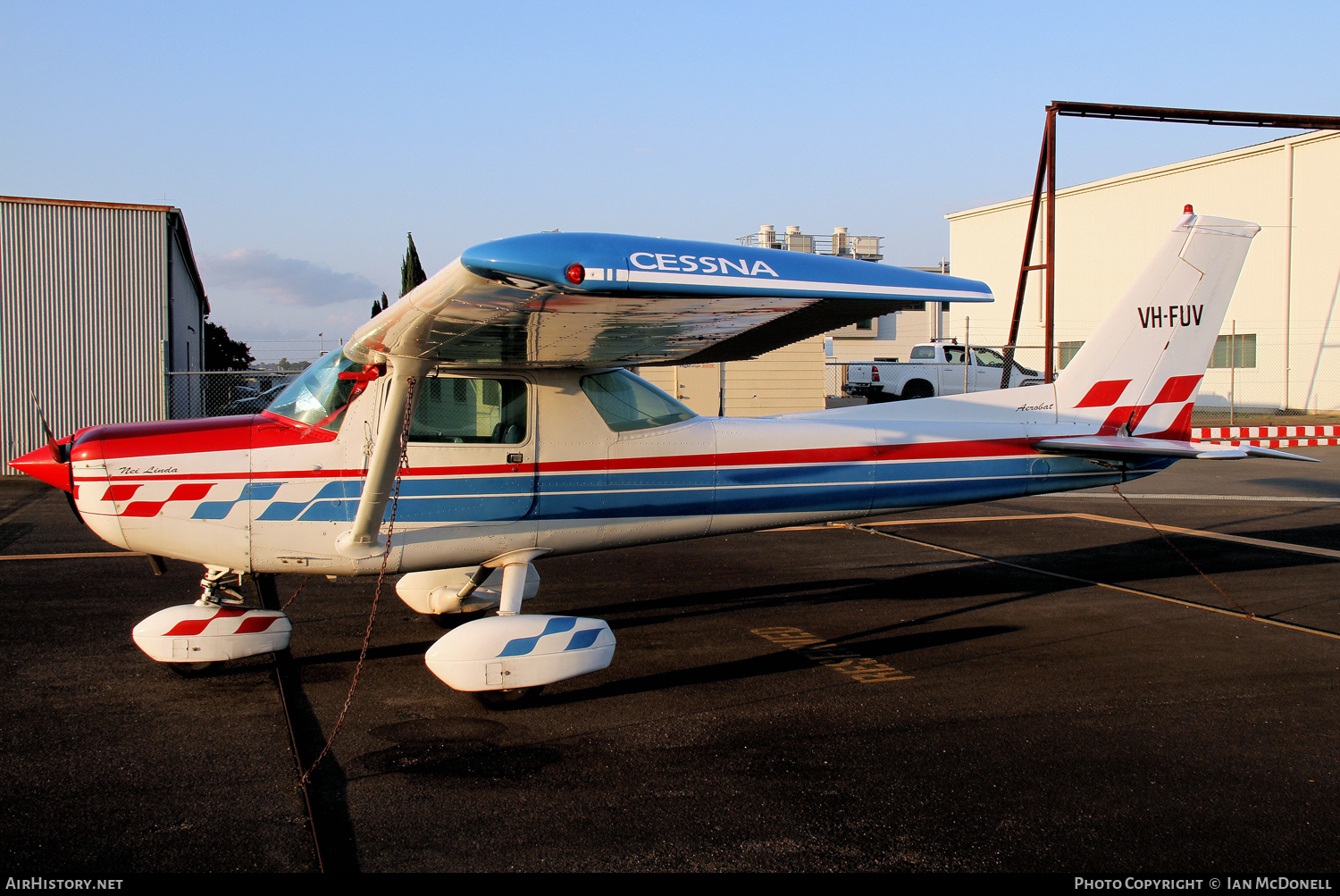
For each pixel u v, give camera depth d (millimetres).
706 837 2740
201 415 16078
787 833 2766
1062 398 5703
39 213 13594
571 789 3084
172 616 4188
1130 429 5820
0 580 6246
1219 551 7625
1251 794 3062
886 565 7125
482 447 4359
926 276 3295
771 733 3613
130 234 13969
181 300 18531
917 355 20719
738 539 8398
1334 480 12414
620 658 4641
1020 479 5559
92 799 2961
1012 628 5254
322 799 2988
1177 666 4531
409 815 2875
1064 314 29125
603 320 3432
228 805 2930
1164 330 5828
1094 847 2691
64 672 4301
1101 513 9930
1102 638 5043
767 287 3031
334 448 4211
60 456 4113
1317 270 23141
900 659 4645
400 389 3865
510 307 3164
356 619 5340
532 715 3824
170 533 4105
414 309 3191
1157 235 26469
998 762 3330
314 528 4203
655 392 4824
